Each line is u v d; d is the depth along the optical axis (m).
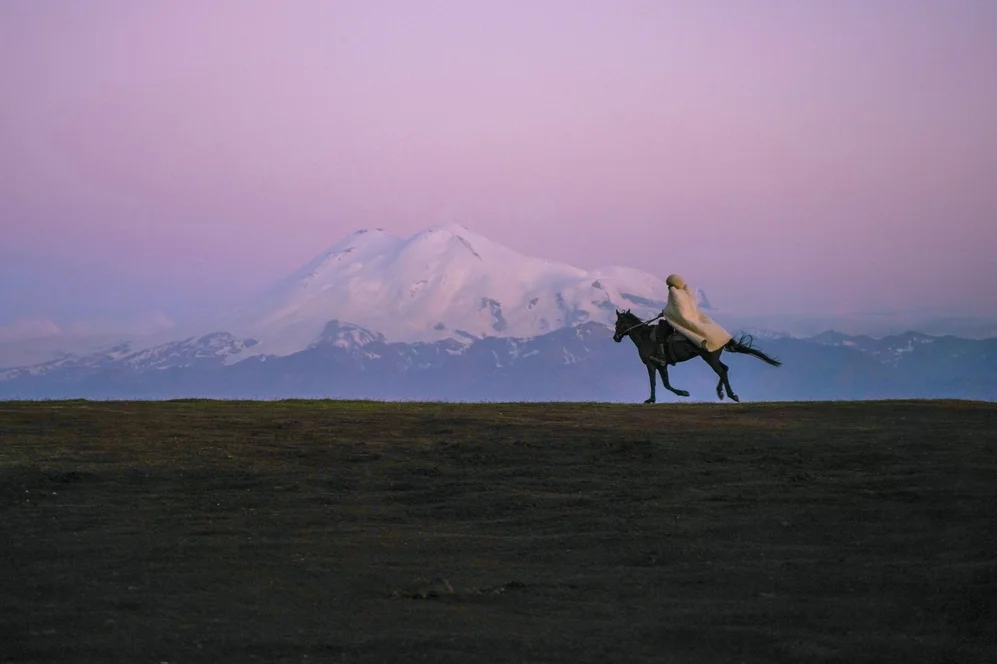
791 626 13.85
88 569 16.42
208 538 18.50
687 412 33.28
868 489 21.69
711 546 17.89
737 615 14.23
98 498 21.64
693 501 21.17
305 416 32.09
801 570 16.38
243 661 12.38
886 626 13.87
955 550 17.33
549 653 12.75
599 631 13.56
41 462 24.73
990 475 22.50
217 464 24.66
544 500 21.44
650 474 23.70
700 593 15.28
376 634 13.34
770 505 20.70
